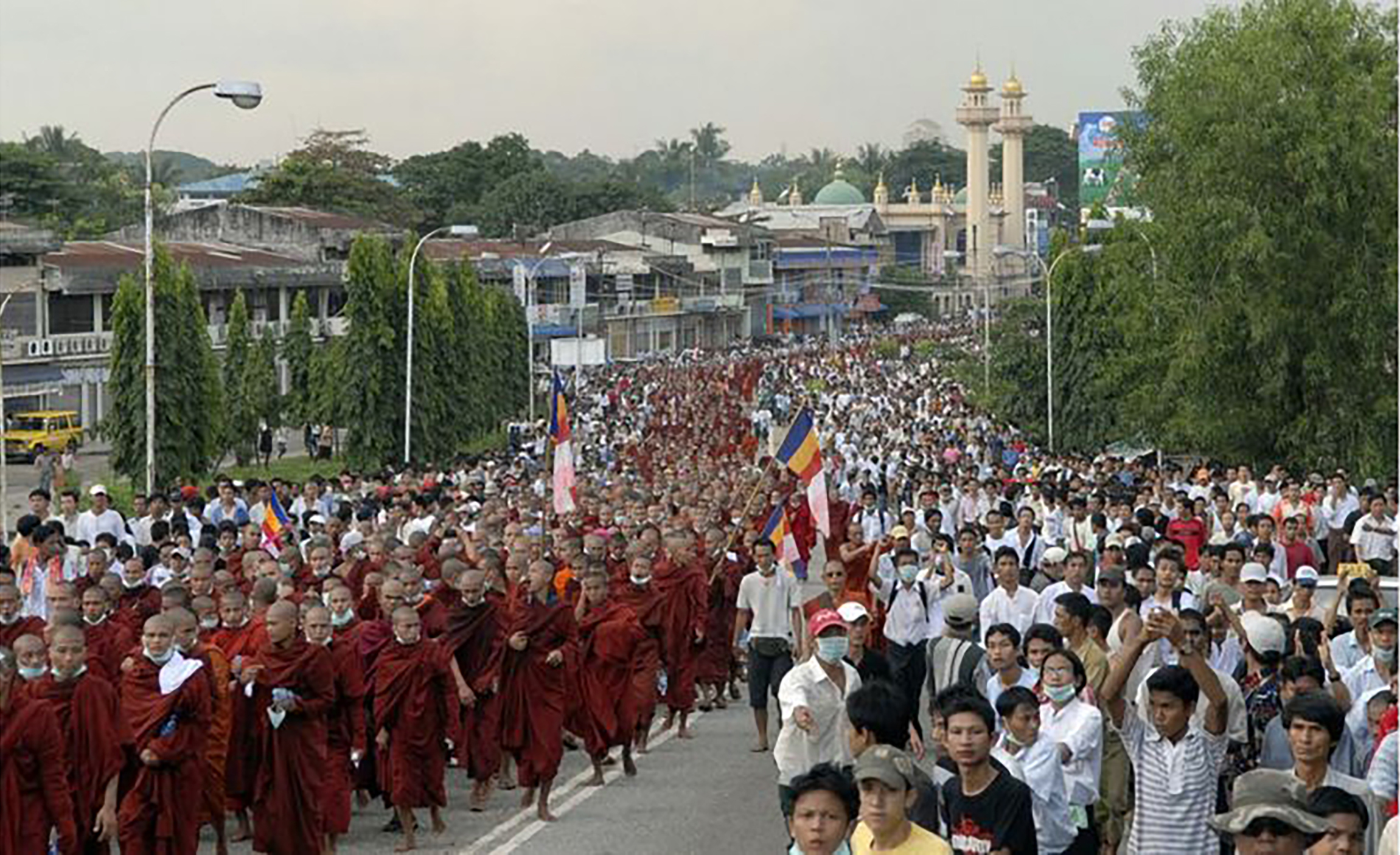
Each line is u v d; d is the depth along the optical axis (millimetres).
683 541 22594
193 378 50531
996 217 192375
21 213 106312
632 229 141375
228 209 94625
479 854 16500
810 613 19156
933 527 27703
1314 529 30984
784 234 172125
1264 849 8062
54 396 70562
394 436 60562
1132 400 48750
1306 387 45375
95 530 27516
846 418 75312
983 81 190250
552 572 19359
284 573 20094
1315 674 12242
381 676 16938
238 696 15953
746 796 18938
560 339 93688
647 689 19812
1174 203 45219
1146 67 47062
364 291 59906
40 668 14344
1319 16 44656
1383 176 43812
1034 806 11211
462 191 156000
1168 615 11484
